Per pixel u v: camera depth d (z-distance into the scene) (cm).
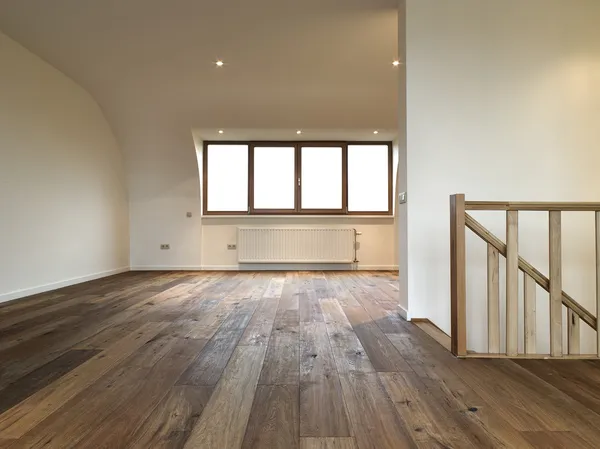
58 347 232
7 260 379
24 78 400
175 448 123
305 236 656
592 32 311
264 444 125
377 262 669
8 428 136
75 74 465
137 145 607
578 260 313
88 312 330
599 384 176
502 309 313
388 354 218
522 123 308
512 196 308
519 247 313
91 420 142
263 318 308
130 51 406
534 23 308
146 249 657
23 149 400
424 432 133
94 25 354
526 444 125
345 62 430
